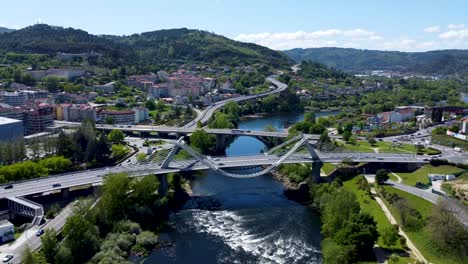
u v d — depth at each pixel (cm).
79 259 19250
